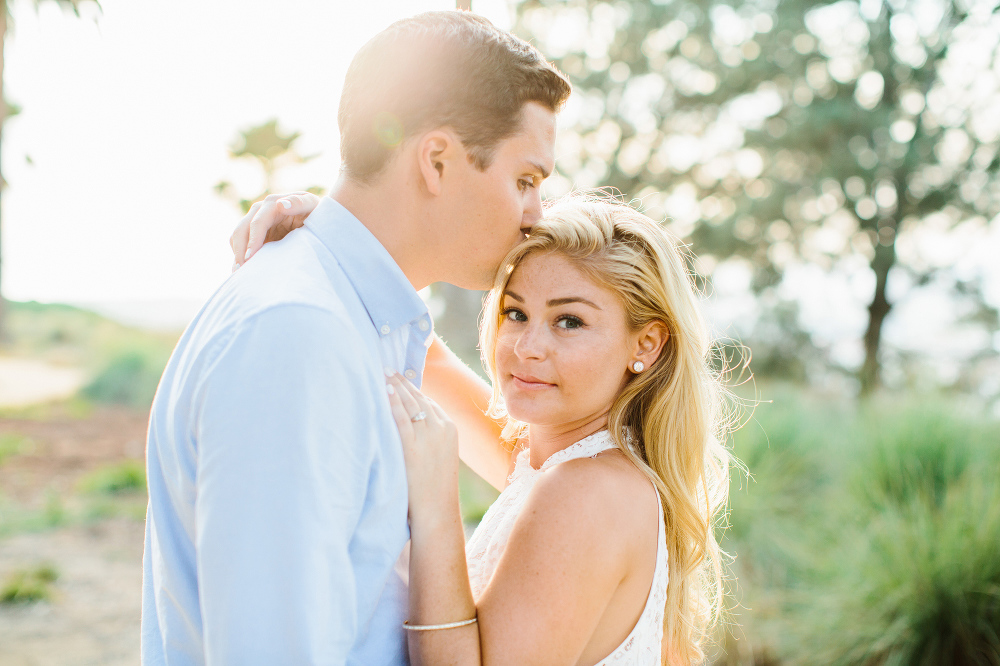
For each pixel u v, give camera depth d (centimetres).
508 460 180
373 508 106
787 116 1384
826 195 1381
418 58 117
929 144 1325
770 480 448
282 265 110
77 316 2262
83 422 1067
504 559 120
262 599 91
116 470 763
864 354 1373
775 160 1391
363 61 121
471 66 117
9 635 430
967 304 1306
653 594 130
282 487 92
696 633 167
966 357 1137
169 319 2428
